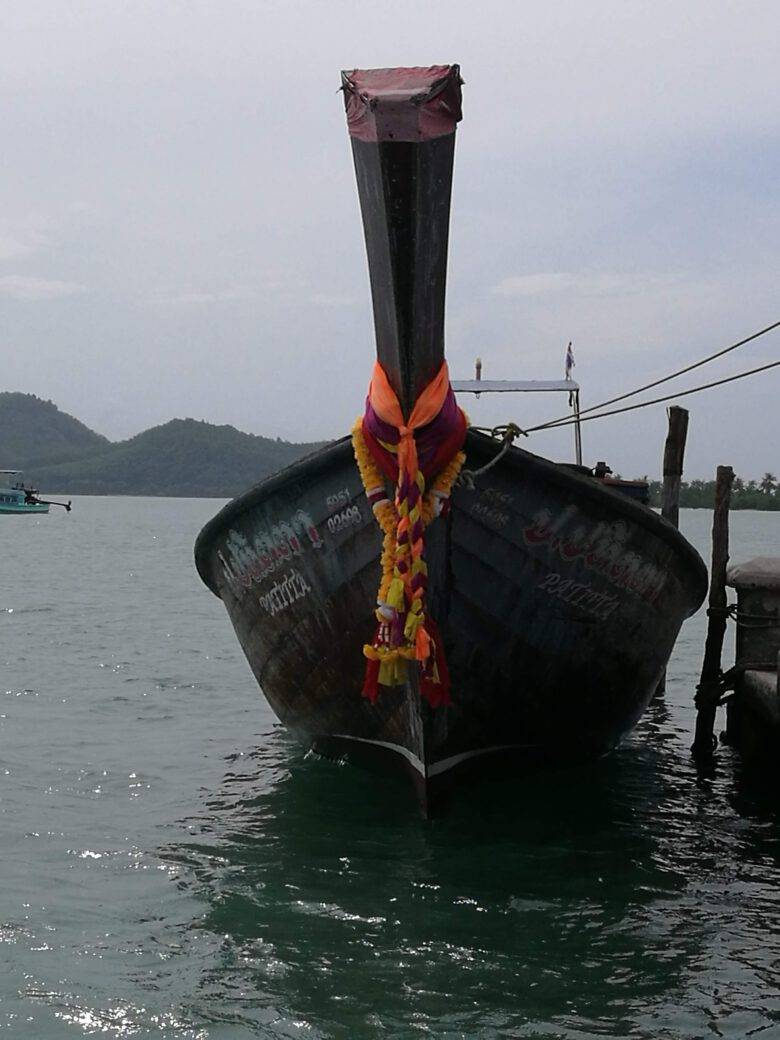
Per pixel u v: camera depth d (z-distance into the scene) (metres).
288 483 8.87
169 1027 5.79
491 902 7.49
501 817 9.48
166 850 8.49
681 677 17.88
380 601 7.87
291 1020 5.86
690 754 12.14
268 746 12.09
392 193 6.87
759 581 11.73
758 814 9.75
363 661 9.13
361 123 6.84
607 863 8.34
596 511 8.83
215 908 7.32
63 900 7.46
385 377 7.72
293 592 9.40
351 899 7.51
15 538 71.19
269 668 10.34
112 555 53.38
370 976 6.37
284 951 6.69
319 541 8.93
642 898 7.63
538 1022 5.88
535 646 9.08
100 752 11.73
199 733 12.77
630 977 6.41
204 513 161.38
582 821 9.41
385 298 7.32
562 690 9.52
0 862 8.17
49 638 20.72
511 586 8.73
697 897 7.68
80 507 198.50
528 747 9.84
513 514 8.50
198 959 6.57
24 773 10.76
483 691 8.98
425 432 7.71
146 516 137.38
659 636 10.32
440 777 9.05
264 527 9.37
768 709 10.59
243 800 9.88
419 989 6.22
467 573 8.50
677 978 6.41
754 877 8.11
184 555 54.22
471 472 8.13
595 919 7.24
